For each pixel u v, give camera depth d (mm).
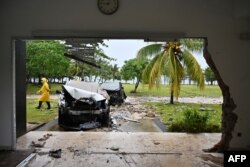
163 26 5379
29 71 14789
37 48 14352
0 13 5312
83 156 5176
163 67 9969
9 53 5383
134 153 5398
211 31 5453
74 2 5301
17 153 5281
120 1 5340
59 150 5480
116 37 5344
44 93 10594
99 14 5332
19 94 6559
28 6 5301
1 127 5473
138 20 5352
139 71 17328
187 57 9633
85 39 5469
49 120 8945
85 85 9508
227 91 5562
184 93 16859
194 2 5402
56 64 14586
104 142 6199
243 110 5594
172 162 4902
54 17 5309
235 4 5438
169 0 5367
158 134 7051
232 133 5578
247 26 5480
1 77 5430
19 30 5332
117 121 9148
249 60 5539
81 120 8180
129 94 17125
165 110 11312
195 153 5438
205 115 7691
